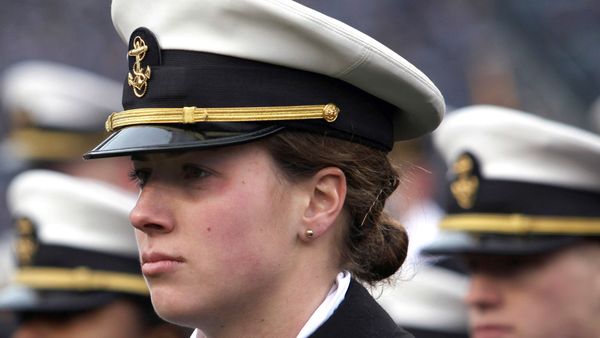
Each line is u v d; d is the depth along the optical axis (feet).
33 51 132.87
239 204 29.43
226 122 29.73
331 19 30.42
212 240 29.25
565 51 127.95
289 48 30.27
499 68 122.01
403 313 62.28
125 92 31.09
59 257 56.24
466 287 62.69
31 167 85.87
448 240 49.90
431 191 75.00
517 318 47.73
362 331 30.58
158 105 30.09
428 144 75.00
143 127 30.07
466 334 62.18
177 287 29.32
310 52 30.37
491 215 49.60
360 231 31.60
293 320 30.27
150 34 30.55
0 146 123.34
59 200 57.16
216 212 29.30
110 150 29.66
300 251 30.42
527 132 50.06
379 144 31.99
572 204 49.34
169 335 56.03
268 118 29.89
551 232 48.83
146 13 30.83
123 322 55.67
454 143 51.75
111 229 56.70
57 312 55.77
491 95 117.80
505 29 128.26
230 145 29.40
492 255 48.75
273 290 30.07
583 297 47.78
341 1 130.52
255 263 29.58
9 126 126.72
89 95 85.87
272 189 29.84
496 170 50.26
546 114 124.47
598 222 49.03
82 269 55.93
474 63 124.88
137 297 55.88
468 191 50.52
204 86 29.94
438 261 64.34
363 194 31.40
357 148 31.27
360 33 30.78
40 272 56.24
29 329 56.29
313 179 30.45
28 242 57.06
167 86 30.07
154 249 29.45
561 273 47.91
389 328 30.99
